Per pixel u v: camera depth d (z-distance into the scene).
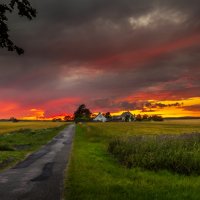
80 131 79.25
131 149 22.33
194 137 24.62
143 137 25.73
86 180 14.52
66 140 48.91
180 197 11.20
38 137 57.72
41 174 17.38
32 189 13.48
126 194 11.73
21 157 26.45
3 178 16.39
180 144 21.64
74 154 26.52
